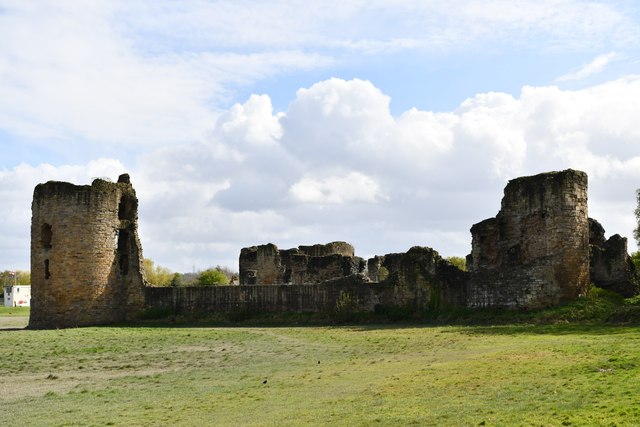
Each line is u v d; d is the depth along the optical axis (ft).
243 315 201.98
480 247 186.60
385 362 102.42
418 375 85.61
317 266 257.14
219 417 69.26
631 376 69.26
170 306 211.00
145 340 152.76
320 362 108.68
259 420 66.03
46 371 112.27
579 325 135.23
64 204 205.98
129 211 219.41
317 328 174.19
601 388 65.10
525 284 164.66
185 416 71.05
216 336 158.71
